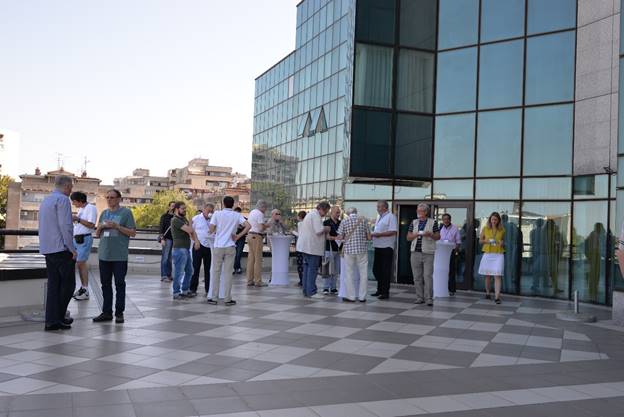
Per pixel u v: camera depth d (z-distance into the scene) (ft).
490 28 50.29
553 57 47.09
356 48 50.98
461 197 50.80
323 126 133.28
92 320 27.99
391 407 15.97
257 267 45.42
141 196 514.68
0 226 283.18
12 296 28.63
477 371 20.43
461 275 50.06
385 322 30.19
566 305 40.88
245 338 24.80
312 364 20.59
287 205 156.15
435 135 52.34
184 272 38.63
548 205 46.57
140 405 15.47
